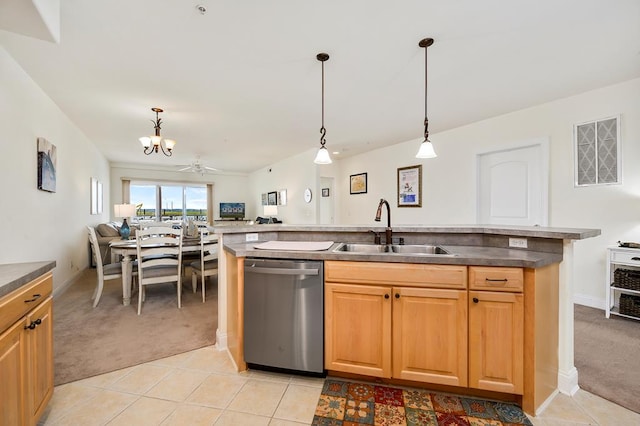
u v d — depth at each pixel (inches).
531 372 59.4
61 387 68.4
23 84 99.4
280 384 70.5
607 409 60.9
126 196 303.4
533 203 139.5
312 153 231.9
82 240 181.6
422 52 88.9
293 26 75.7
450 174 174.9
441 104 133.5
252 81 108.5
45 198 120.4
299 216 253.0
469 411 60.7
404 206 205.5
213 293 148.1
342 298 69.0
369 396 65.7
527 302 59.7
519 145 141.0
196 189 352.5
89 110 139.3
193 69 98.9
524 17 72.4
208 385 69.9
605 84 112.8
